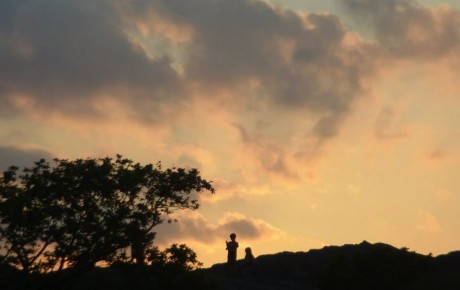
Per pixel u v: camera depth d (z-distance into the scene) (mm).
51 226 49281
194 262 52844
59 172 51438
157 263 51438
